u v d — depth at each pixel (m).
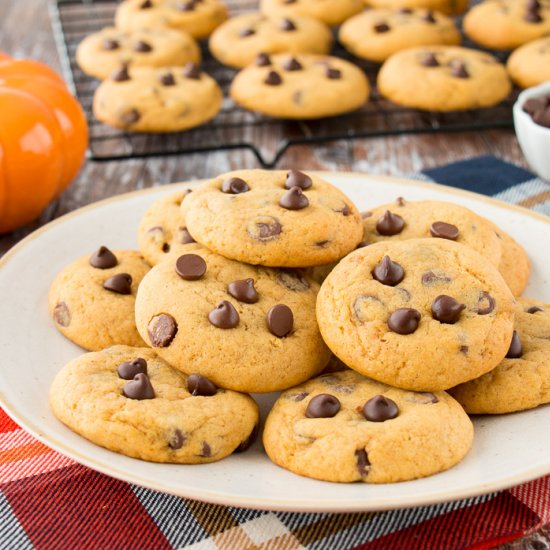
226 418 0.52
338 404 0.52
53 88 0.70
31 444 0.54
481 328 0.53
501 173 0.71
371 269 0.54
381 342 0.52
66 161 0.70
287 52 0.86
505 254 0.59
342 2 0.94
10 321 0.58
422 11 0.92
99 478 0.53
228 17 0.97
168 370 0.54
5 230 0.69
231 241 0.55
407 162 0.77
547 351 0.54
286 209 0.56
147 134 0.80
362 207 0.64
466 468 0.50
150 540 0.50
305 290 0.56
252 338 0.53
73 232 0.62
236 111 0.83
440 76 0.79
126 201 0.64
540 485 0.52
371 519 0.51
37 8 1.07
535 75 0.80
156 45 0.85
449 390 0.54
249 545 0.50
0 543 0.50
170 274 0.55
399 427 0.50
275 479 0.50
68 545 0.50
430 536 0.50
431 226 0.58
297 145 0.79
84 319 0.57
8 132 0.66
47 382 0.55
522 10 0.88
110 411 0.51
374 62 0.91
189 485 0.49
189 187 0.65
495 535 0.50
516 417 0.53
